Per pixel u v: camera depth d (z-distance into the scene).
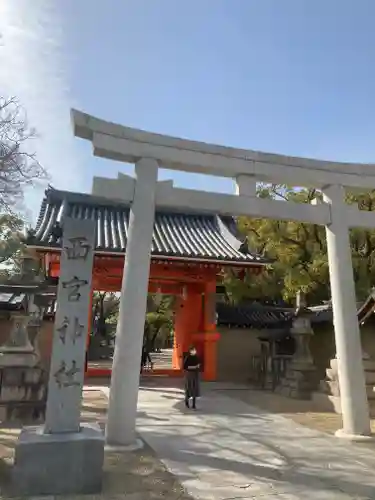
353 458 7.41
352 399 9.02
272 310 25.25
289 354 17.55
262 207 9.37
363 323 13.50
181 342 23.34
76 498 5.37
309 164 9.83
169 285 22.66
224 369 22.86
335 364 13.42
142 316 8.07
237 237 20.22
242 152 9.41
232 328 23.50
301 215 9.62
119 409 7.69
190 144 9.03
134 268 8.17
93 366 26.91
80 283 6.54
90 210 21.39
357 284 17.50
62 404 6.06
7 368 10.38
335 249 9.62
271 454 7.65
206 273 20.00
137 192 8.51
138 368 7.89
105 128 8.36
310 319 17.06
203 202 8.99
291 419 11.22
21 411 10.28
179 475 6.33
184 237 20.75
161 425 10.13
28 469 5.46
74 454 5.63
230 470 6.64
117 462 6.87
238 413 12.02
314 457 7.46
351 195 17.36
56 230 15.74
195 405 13.12
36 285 10.82
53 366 6.15
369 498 5.51
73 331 6.34
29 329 11.38
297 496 5.54
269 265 19.14
